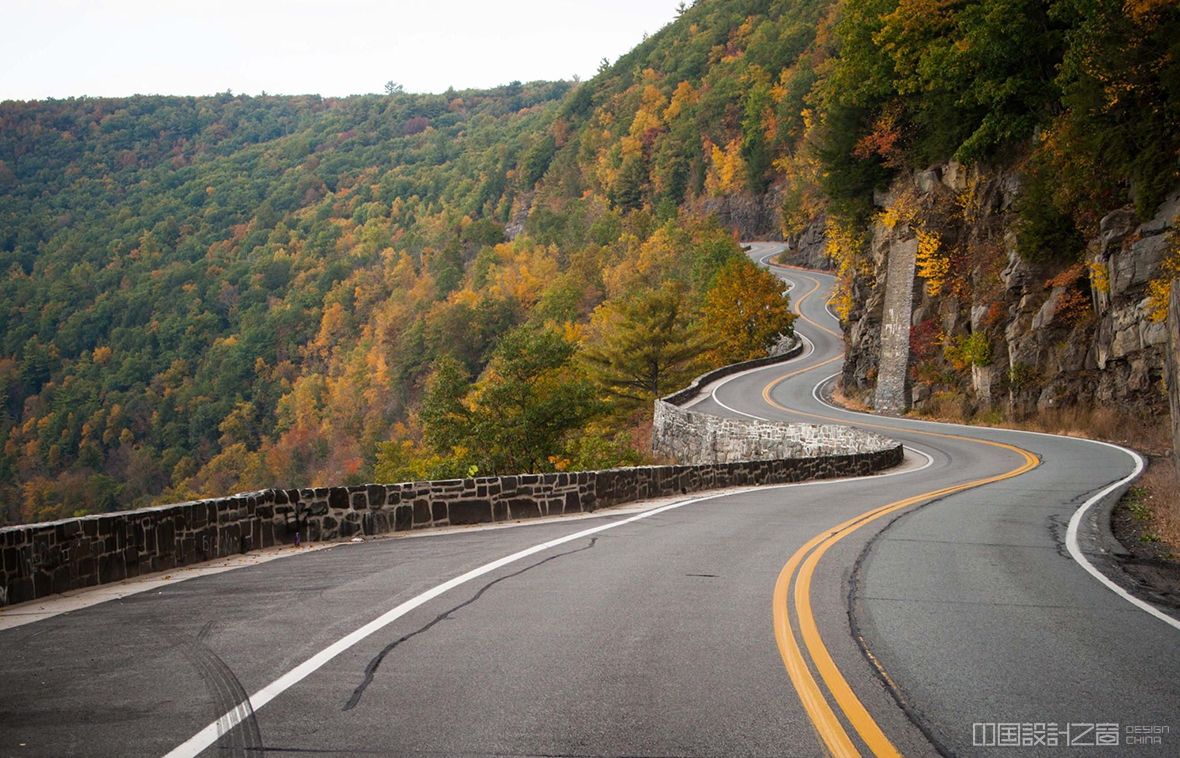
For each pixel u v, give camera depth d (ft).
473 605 26.37
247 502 40.24
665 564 33.45
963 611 26.55
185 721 16.58
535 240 615.57
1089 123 110.93
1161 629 25.17
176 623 24.80
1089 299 121.08
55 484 498.69
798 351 232.53
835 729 16.35
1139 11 104.01
